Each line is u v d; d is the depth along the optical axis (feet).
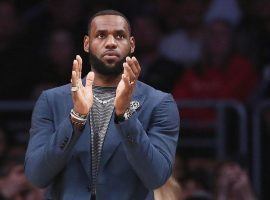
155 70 60.59
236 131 55.31
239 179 49.75
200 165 54.39
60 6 66.54
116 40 25.18
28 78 63.31
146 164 24.22
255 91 60.03
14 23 65.87
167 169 24.85
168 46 63.62
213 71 59.93
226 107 55.52
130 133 23.89
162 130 25.50
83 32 65.31
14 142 58.44
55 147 24.22
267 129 55.52
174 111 25.91
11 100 62.85
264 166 55.16
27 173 25.21
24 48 64.64
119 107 23.81
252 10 64.59
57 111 25.72
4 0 67.31
